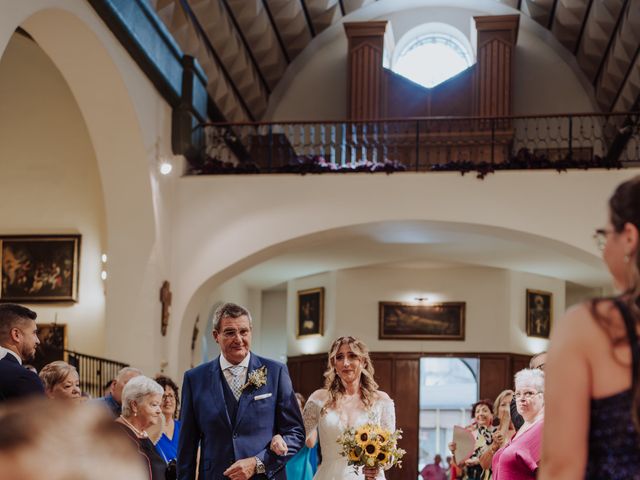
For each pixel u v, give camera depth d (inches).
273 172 575.2
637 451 71.7
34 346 200.5
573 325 75.9
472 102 746.8
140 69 506.3
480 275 767.7
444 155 742.5
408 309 772.0
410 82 759.1
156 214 537.0
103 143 511.5
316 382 783.7
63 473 31.9
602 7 683.4
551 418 74.8
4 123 584.4
